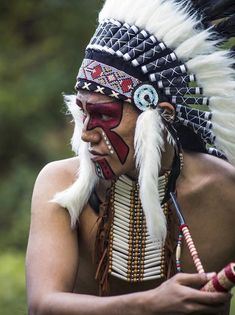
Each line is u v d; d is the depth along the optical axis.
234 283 5.65
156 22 6.44
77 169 6.66
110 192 6.58
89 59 6.41
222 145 6.58
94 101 6.33
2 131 24.36
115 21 6.47
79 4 24.92
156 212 6.36
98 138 6.37
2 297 14.49
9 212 22.12
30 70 24.89
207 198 6.66
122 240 6.55
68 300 6.05
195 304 5.66
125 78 6.36
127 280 6.54
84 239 6.61
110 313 5.89
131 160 6.41
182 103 6.48
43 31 25.59
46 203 6.51
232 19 6.62
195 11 6.61
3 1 26.08
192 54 6.48
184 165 6.68
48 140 24.27
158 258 6.52
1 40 25.78
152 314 5.77
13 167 23.73
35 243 6.39
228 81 6.51
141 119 6.32
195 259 6.21
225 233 6.70
